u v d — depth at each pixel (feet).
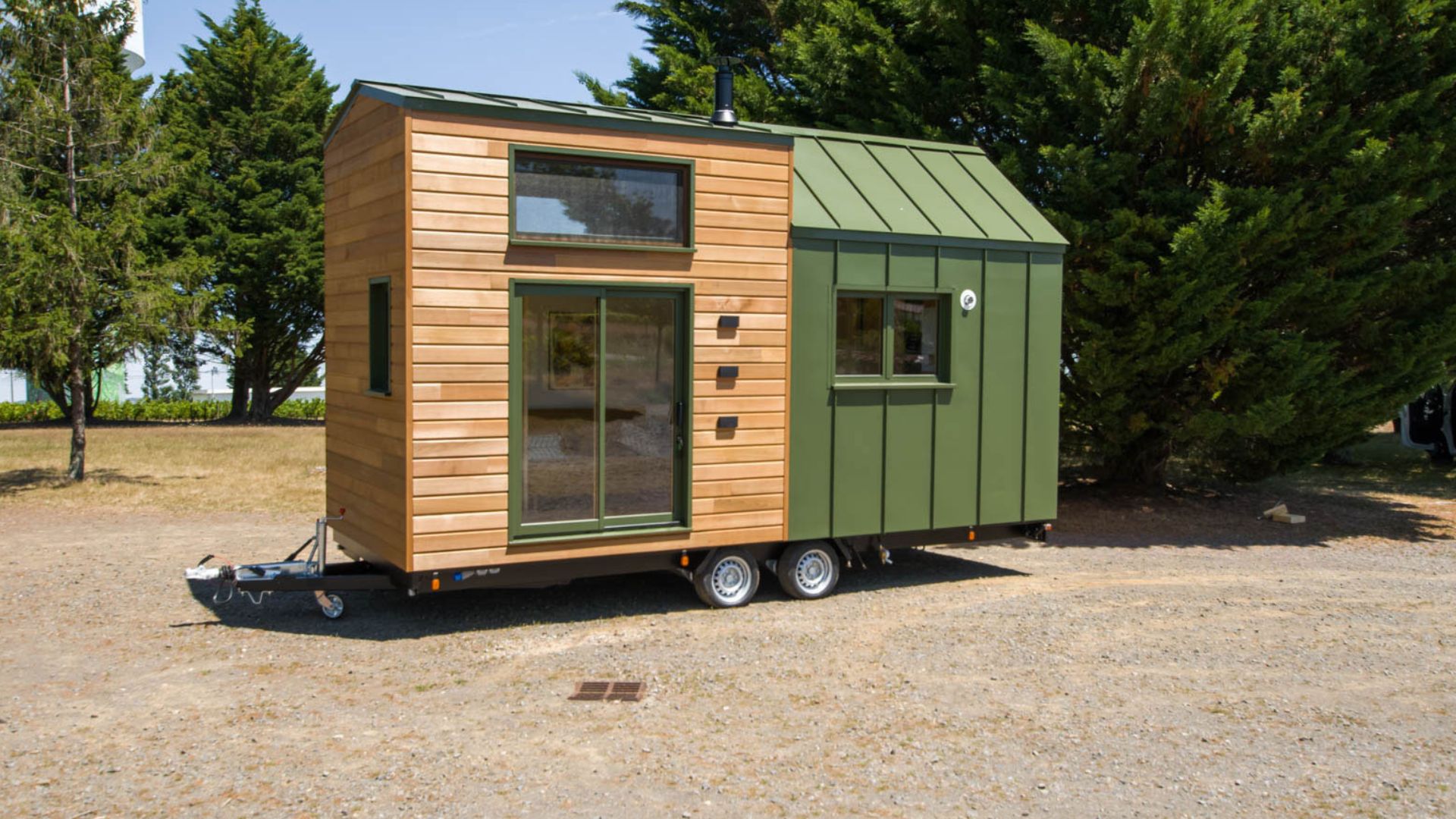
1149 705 18.89
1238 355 36.50
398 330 22.16
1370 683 20.39
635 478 24.53
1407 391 38.55
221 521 38.04
